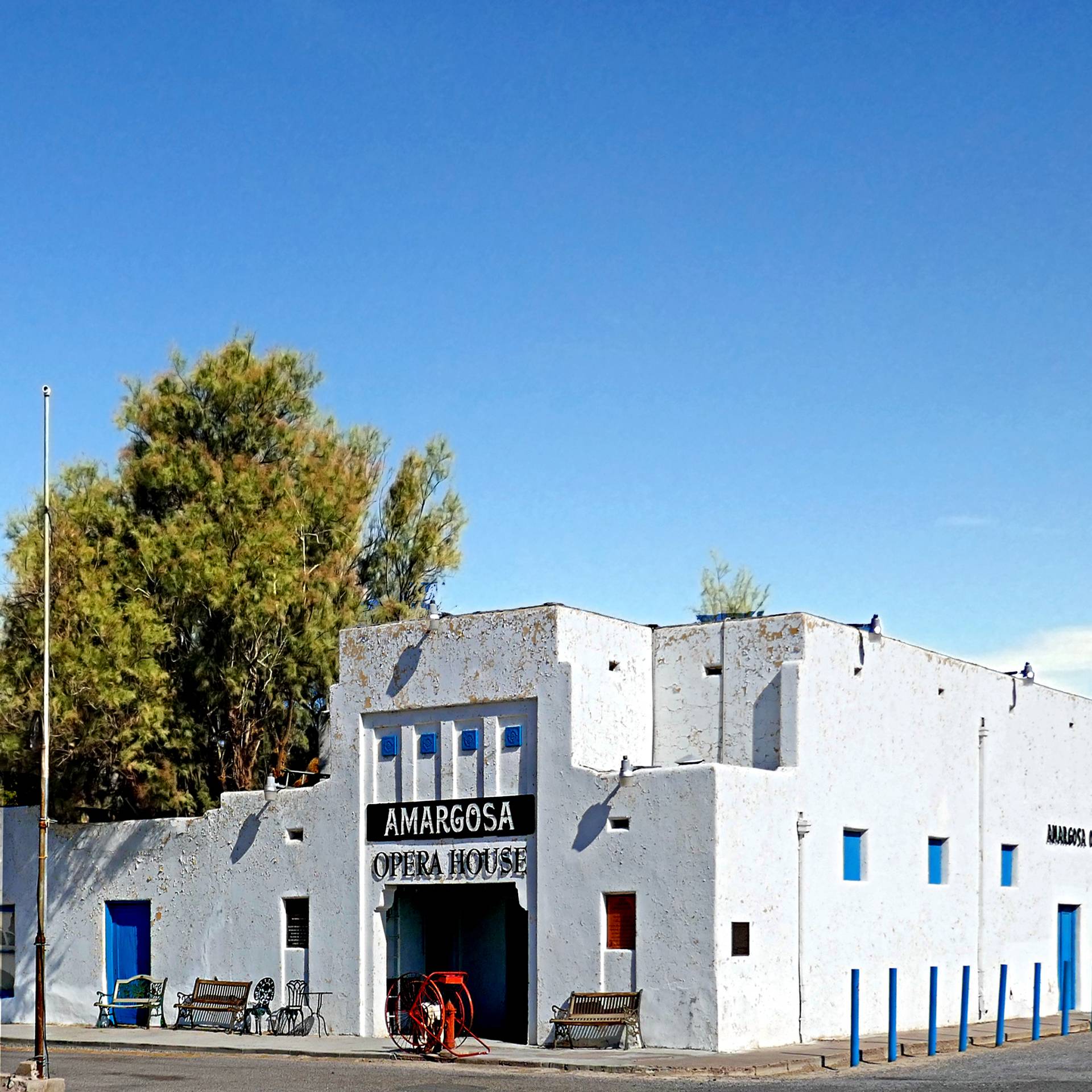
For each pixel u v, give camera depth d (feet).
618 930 82.64
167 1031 98.37
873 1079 68.74
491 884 88.79
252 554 112.57
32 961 110.32
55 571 110.63
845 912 89.30
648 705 92.63
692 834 80.33
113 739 108.37
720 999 78.33
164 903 103.40
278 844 97.81
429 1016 83.51
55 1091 65.82
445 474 137.49
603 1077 70.95
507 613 89.20
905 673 98.27
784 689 87.51
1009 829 109.29
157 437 120.88
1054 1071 72.02
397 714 93.61
